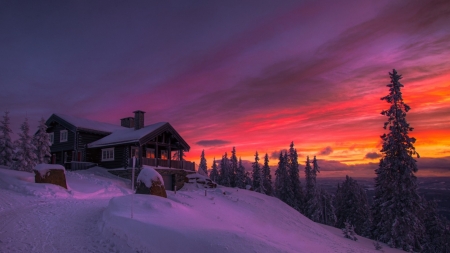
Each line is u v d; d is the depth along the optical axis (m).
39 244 9.34
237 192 29.36
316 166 63.41
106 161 35.09
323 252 15.87
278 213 25.58
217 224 13.84
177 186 34.47
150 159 32.19
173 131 35.62
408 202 29.50
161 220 10.88
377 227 34.41
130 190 25.98
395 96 31.19
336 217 61.47
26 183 20.42
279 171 64.38
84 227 11.81
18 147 32.09
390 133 31.34
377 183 38.84
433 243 46.00
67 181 25.05
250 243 9.38
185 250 8.42
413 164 29.84
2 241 9.24
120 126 45.06
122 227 10.27
